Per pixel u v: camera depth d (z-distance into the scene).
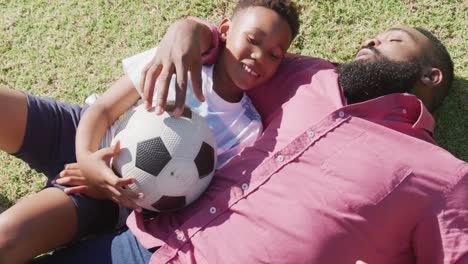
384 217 1.64
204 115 1.92
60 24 2.67
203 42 1.86
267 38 1.85
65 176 1.83
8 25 2.69
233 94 1.98
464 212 1.62
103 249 1.84
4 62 2.61
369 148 1.68
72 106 2.08
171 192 1.71
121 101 1.88
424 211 1.63
